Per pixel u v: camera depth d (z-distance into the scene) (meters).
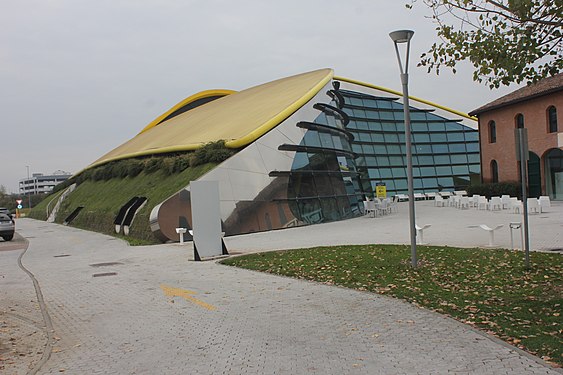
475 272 11.19
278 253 16.25
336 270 12.51
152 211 23.83
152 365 6.24
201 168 27.38
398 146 58.31
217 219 17.28
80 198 44.94
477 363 5.70
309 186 30.22
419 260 13.12
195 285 11.78
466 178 59.00
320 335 7.18
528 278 10.16
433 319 7.70
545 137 39.16
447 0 8.61
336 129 35.94
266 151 28.45
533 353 5.93
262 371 5.79
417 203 46.75
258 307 9.19
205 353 6.61
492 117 45.38
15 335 7.91
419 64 9.25
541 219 23.77
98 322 8.68
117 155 45.59
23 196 135.62
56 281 13.41
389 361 5.92
